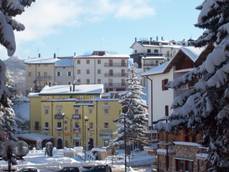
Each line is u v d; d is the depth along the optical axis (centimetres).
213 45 1555
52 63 12731
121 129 6831
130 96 6888
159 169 4044
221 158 1452
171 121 1516
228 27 1302
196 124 1448
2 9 964
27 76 12812
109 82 12556
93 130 9106
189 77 1491
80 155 6850
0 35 930
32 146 9000
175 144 3719
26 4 1029
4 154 1209
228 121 1366
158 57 12644
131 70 7056
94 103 9112
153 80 5078
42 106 9494
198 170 3341
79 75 12644
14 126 3519
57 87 9775
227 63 1290
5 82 1032
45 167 5666
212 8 1426
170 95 4712
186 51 4153
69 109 9312
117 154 6881
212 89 1330
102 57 12588
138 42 14088
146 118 6856
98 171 4641
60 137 9331
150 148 4409
